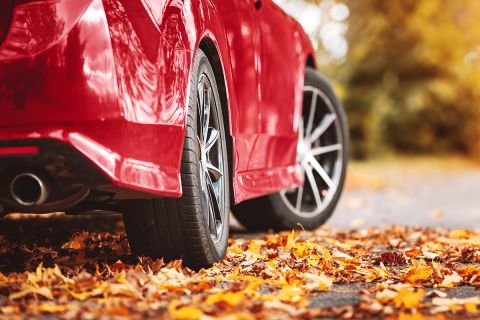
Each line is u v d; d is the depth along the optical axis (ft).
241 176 12.52
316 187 16.47
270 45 13.74
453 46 65.77
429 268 10.67
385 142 64.85
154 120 9.26
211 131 11.28
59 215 17.01
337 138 17.01
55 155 8.39
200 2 10.71
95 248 11.91
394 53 65.31
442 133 66.59
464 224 19.30
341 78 65.16
